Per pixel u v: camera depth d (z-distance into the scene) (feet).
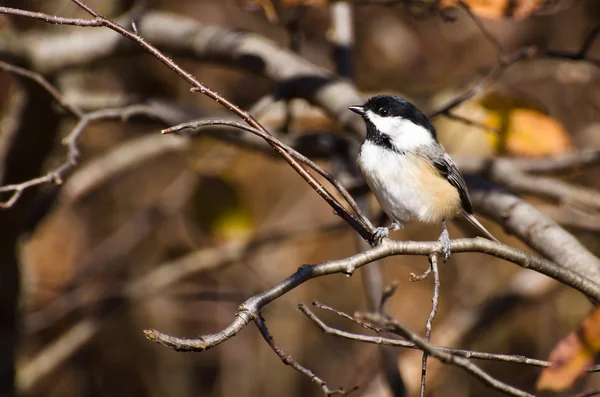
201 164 36.32
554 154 28.53
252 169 44.88
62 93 32.96
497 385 13.91
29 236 34.68
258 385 44.16
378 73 45.01
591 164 32.14
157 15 32.24
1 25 29.48
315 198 45.50
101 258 44.04
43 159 32.48
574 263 21.03
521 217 23.54
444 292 43.62
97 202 45.62
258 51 30.22
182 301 45.21
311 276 16.29
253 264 45.91
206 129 31.09
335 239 45.44
